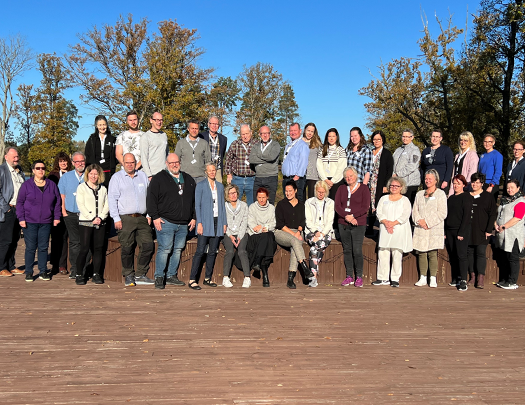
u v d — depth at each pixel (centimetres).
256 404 275
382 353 364
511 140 1767
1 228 631
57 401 274
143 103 2750
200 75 2880
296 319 454
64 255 669
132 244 591
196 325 427
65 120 3600
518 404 282
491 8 1809
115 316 452
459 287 607
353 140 684
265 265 614
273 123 3353
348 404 278
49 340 381
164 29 2817
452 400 286
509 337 411
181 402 276
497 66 1861
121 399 278
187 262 627
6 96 3428
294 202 630
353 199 617
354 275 640
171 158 569
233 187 609
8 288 566
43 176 606
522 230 614
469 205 611
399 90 2236
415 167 688
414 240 636
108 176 673
